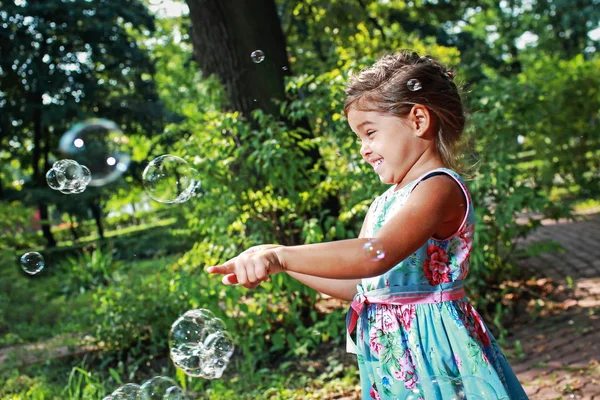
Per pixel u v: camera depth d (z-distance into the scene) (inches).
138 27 672.4
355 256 57.3
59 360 215.2
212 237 203.0
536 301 219.0
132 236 649.0
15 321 304.3
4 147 710.5
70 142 154.2
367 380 72.1
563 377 155.6
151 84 681.0
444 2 593.3
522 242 362.3
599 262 292.2
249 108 236.4
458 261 66.4
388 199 69.4
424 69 68.2
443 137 68.6
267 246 59.9
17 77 608.1
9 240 574.9
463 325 65.8
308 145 210.7
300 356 196.2
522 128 228.1
